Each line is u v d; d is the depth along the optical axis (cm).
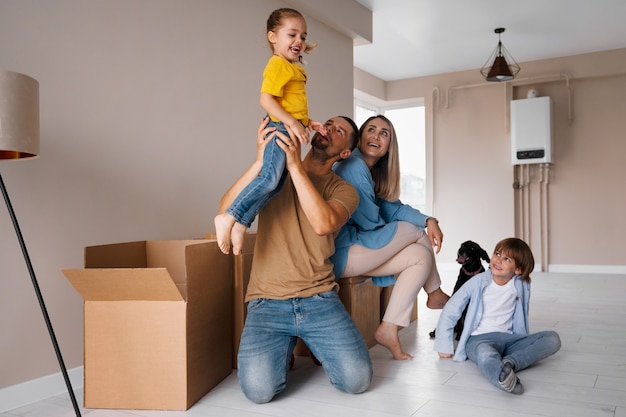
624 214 616
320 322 203
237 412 188
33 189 218
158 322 192
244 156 346
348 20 453
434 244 264
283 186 217
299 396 205
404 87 724
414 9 489
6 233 208
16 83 160
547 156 623
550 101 628
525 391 207
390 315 253
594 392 206
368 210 251
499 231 670
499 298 255
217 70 324
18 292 212
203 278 206
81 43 239
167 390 191
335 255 247
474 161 684
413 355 262
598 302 417
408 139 750
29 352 215
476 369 237
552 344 239
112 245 224
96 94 246
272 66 199
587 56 624
